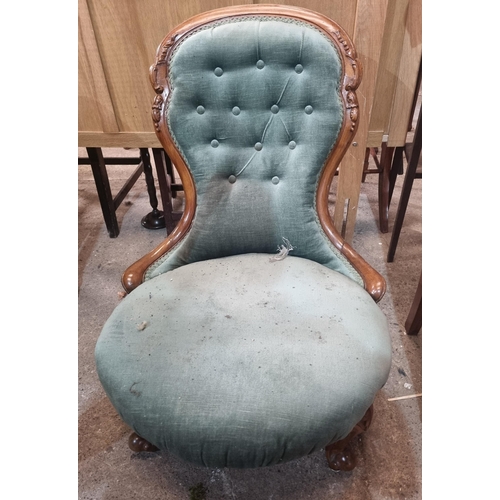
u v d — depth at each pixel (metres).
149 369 0.75
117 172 2.55
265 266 0.98
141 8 1.21
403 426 1.13
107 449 1.11
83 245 1.92
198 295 0.90
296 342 0.77
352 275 0.99
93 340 1.42
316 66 0.90
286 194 1.01
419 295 1.29
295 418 0.68
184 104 0.94
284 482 1.02
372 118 1.35
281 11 0.91
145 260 1.03
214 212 1.01
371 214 2.07
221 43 0.89
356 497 0.99
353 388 0.72
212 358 0.75
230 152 0.99
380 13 1.13
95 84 1.36
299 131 0.97
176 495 1.01
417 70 1.26
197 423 0.69
